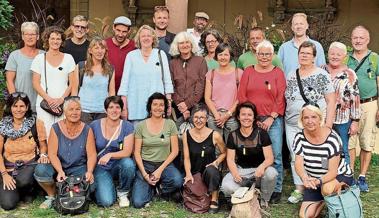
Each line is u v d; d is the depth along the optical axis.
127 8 14.48
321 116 5.23
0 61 7.37
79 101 5.82
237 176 5.71
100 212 5.79
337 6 13.41
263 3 13.81
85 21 6.79
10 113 5.99
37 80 6.23
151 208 5.95
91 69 6.20
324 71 5.82
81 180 5.75
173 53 6.35
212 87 6.24
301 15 6.39
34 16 13.14
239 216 5.35
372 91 6.47
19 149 5.93
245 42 9.65
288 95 5.96
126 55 6.47
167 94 6.24
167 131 6.01
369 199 6.33
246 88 6.02
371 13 13.31
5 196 5.81
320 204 5.51
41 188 6.27
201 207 5.84
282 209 5.94
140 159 5.98
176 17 7.53
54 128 5.87
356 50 6.44
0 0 7.11
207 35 6.54
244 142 5.79
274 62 6.25
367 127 6.51
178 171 6.05
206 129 5.96
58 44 6.24
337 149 5.26
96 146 6.00
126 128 6.01
